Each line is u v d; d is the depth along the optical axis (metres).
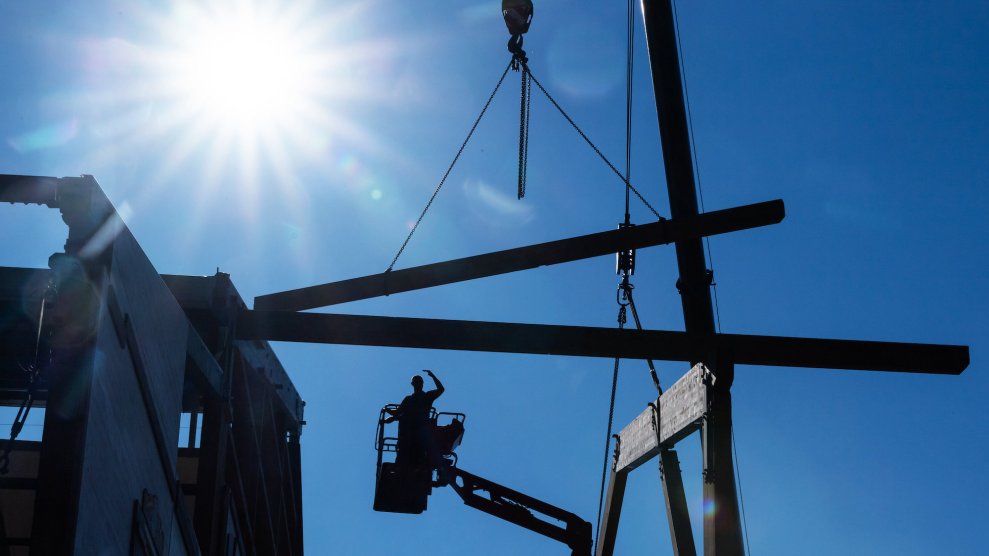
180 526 17.89
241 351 22.14
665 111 20.97
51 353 13.16
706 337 18.97
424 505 18.53
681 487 20.11
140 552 15.57
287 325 19.34
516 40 19.83
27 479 12.95
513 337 18.83
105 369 13.64
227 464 21.73
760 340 19.08
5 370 15.84
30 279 13.61
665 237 19.81
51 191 13.80
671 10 20.97
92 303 13.35
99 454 13.47
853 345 19.23
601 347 18.98
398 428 18.67
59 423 12.83
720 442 17.55
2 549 12.86
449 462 19.09
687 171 20.97
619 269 21.83
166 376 16.75
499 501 22.16
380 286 19.59
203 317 19.78
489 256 19.52
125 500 14.80
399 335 18.94
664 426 20.12
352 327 18.95
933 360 19.28
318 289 19.56
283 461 26.75
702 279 21.03
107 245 13.84
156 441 16.41
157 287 16.27
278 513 25.19
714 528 17.02
